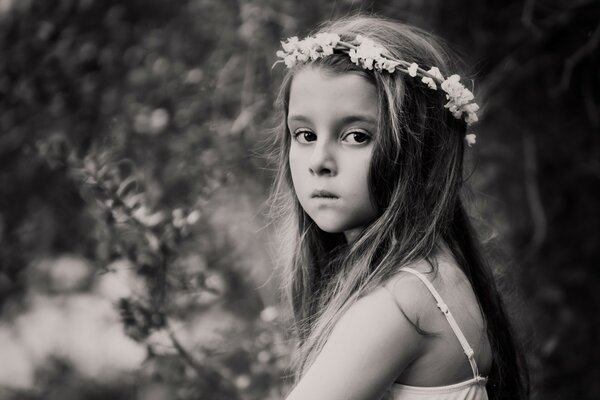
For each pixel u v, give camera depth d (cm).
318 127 137
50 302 328
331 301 143
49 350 328
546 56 276
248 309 274
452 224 155
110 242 213
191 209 229
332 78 135
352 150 136
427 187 142
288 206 173
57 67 307
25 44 308
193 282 222
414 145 140
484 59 279
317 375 125
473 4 280
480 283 158
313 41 138
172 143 277
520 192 282
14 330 330
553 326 279
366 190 136
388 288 129
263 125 267
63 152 219
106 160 213
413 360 130
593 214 283
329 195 137
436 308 130
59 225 316
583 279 281
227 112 287
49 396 321
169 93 301
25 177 315
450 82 143
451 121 148
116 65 317
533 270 281
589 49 256
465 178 198
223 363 250
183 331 255
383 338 125
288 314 190
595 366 275
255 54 280
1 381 329
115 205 205
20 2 309
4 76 309
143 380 271
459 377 133
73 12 317
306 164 139
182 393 228
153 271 212
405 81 141
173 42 316
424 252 137
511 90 281
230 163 258
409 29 167
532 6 258
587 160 280
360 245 138
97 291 318
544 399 271
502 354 159
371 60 134
